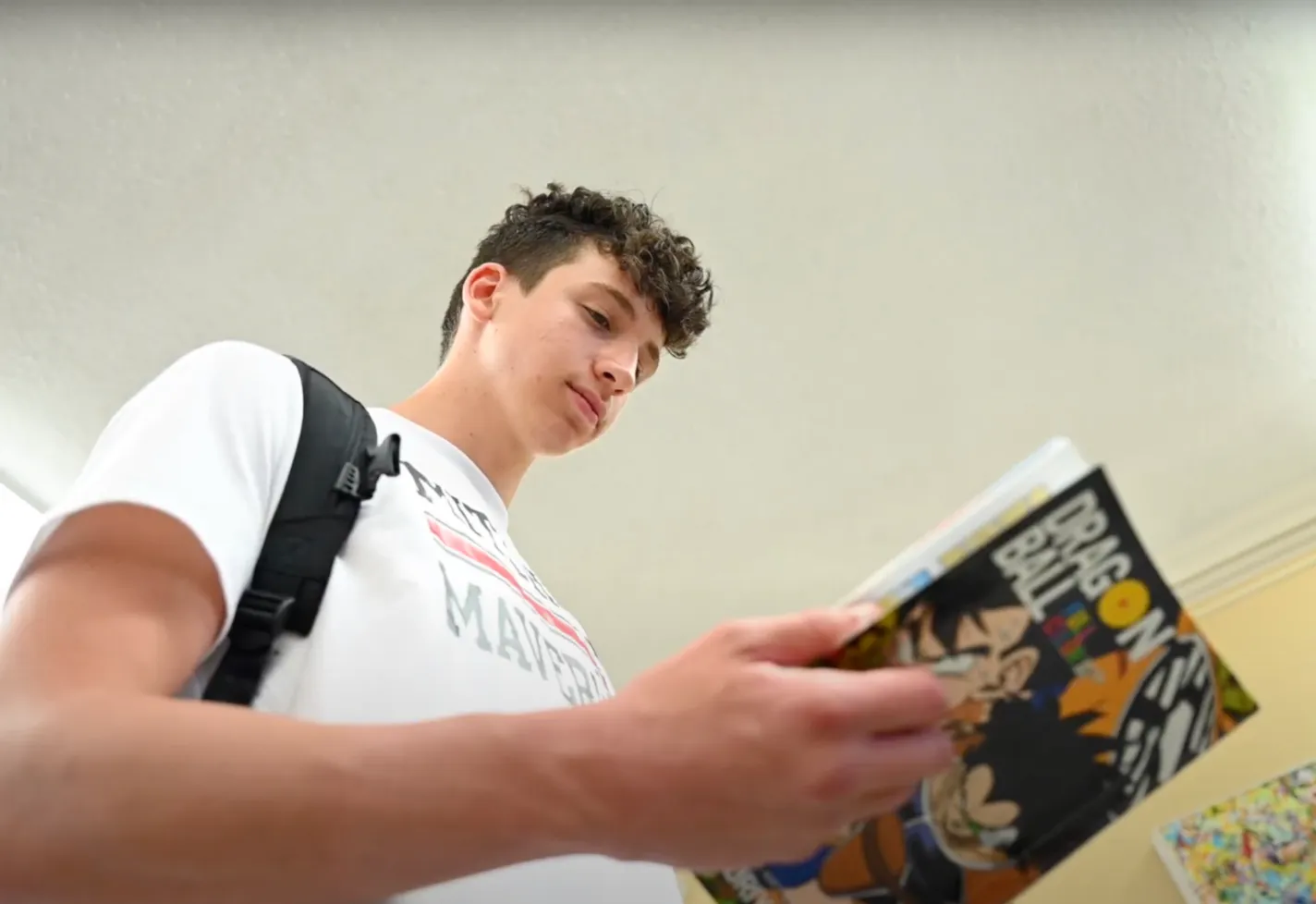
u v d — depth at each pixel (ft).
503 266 2.89
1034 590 1.11
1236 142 3.87
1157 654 1.13
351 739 0.84
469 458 2.41
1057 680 1.11
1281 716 4.87
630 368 2.67
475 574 1.72
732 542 5.63
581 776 0.83
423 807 0.80
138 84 3.48
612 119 3.71
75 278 4.03
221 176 3.75
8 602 1.05
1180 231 4.16
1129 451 5.16
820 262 4.21
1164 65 3.64
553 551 5.65
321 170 3.77
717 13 3.41
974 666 1.09
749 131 3.76
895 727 0.92
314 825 0.78
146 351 4.33
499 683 1.46
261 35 3.39
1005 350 4.63
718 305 4.35
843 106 3.70
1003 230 4.13
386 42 3.43
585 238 2.93
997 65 3.60
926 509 5.44
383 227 3.98
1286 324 4.53
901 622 1.09
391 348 4.43
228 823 0.77
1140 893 4.70
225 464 1.31
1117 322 4.53
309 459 1.55
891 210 4.04
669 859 0.88
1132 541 1.12
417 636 1.37
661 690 0.93
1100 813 1.10
